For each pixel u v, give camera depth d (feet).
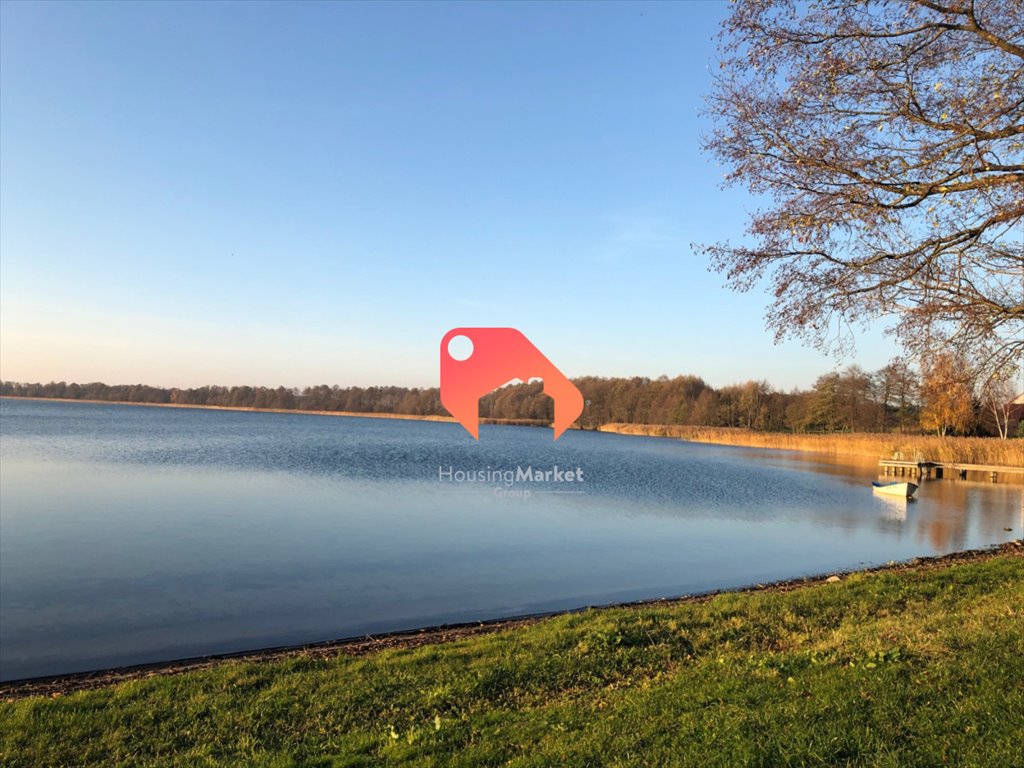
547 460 145.69
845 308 28.53
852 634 23.66
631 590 42.70
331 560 48.39
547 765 15.07
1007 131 23.61
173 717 19.62
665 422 315.58
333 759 16.60
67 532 56.39
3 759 17.03
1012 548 51.85
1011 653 18.62
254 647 31.19
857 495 97.09
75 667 28.76
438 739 17.31
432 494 83.82
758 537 62.59
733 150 27.68
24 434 189.16
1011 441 144.77
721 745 15.02
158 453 136.56
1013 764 13.20
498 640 26.89
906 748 14.21
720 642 25.04
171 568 45.29
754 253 28.63
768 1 25.23
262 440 190.19
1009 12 25.50
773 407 282.77
